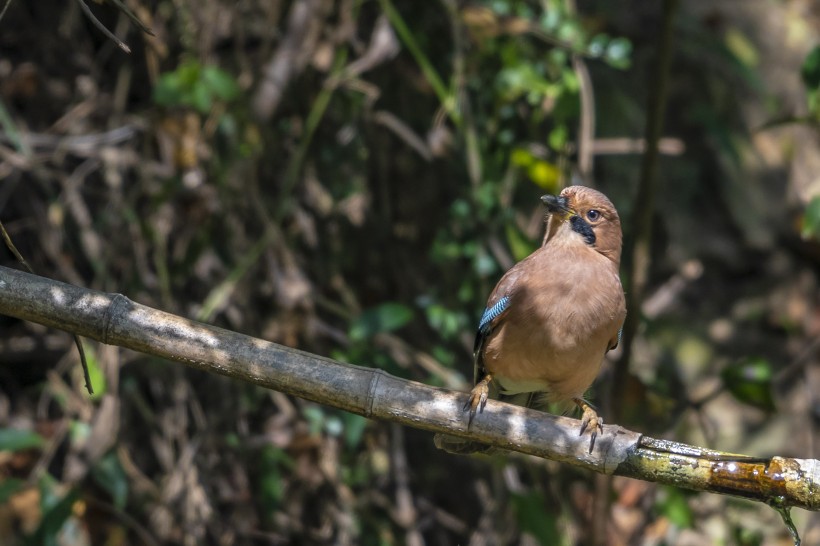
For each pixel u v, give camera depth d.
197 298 12.23
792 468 6.39
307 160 12.80
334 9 12.65
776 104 15.65
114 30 12.54
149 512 11.62
